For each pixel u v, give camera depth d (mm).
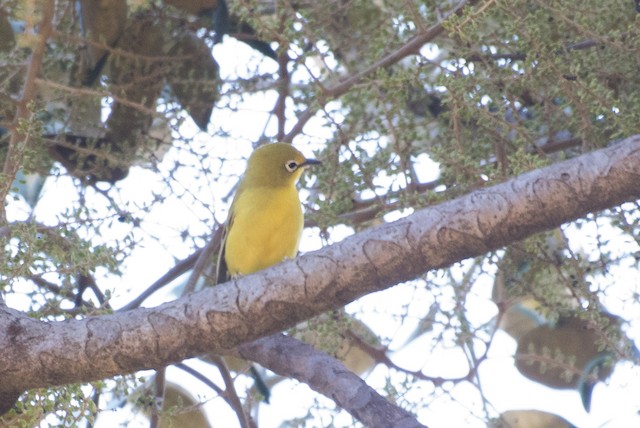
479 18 9461
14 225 8727
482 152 11016
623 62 10258
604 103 9461
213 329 7438
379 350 11281
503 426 10859
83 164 11961
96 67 12109
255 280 7375
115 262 8977
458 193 10070
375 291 7238
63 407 8180
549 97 10547
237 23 12867
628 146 6562
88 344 7574
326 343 10719
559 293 10859
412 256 6996
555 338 12328
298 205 11555
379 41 11289
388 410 8586
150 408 10578
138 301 11867
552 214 6688
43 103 11352
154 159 11391
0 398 7918
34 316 8781
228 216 11539
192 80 11656
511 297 11109
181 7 12273
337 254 7168
